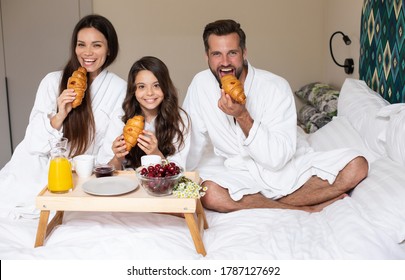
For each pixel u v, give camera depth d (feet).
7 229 5.93
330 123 8.71
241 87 6.13
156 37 12.87
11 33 12.53
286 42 12.96
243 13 12.83
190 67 13.03
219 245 5.61
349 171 6.59
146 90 6.73
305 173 6.88
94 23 7.00
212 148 8.22
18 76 12.69
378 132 7.10
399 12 7.27
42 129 6.82
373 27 8.52
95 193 5.43
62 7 12.47
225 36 6.44
